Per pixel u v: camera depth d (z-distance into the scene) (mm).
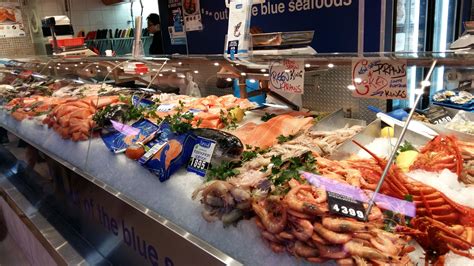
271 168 1242
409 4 3508
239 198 1171
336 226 944
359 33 2859
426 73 1298
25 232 2506
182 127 1653
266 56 1630
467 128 1662
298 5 3168
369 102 1883
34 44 6242
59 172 2197
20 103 2992
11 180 2922
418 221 975
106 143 1944
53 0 6398
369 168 1182
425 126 1639
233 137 1505
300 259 1033
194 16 4219
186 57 2143
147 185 1604
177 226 1366
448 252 934
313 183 1101
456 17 3939
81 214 2045
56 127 2338
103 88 2799
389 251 892
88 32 6863
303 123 1766
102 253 1904
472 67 1189
